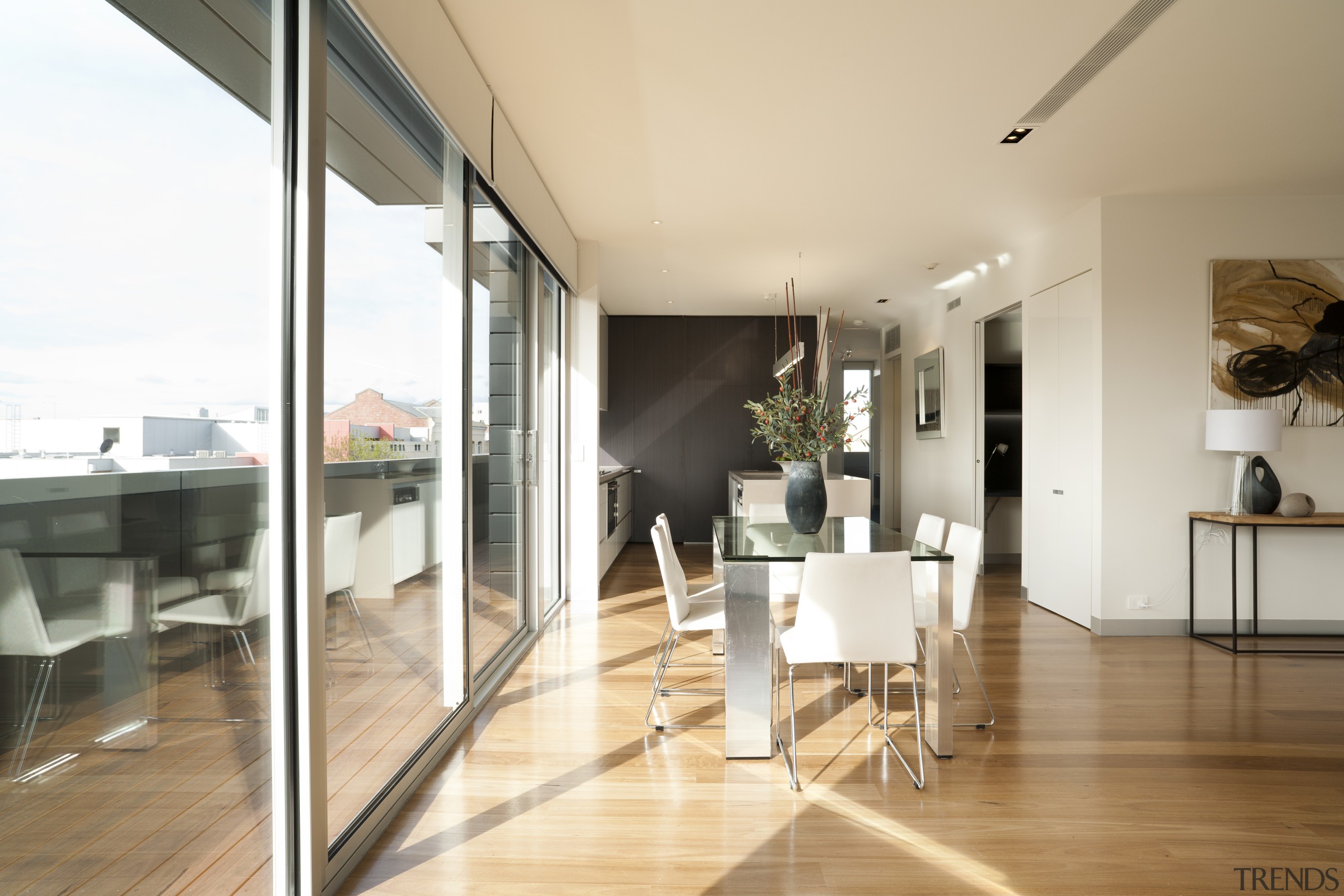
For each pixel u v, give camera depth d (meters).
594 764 2.82
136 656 1.27
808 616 2.68
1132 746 3.01
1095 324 4.87
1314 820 2.41
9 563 1.01
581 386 5.79
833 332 9.84
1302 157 4.11
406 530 2.53
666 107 3.46
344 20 2.05
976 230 5.51
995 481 7.81
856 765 2.83
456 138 2.78
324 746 1.88
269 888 1.71
